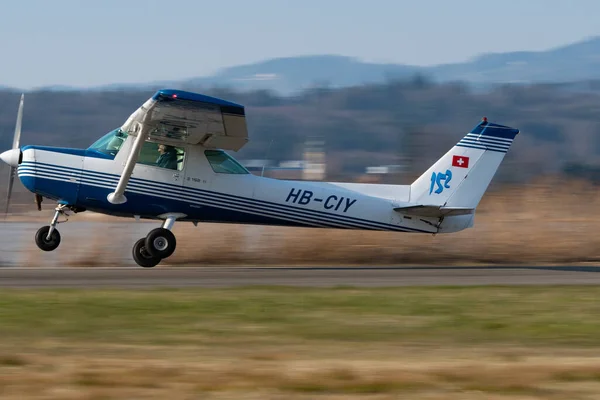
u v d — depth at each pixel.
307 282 43.81
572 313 34.00
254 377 21.22
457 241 67.38
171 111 44.41
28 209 103.62
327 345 26.73
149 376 21.14
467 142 54.00
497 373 21.98
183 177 49.50
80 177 48.56
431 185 54.03
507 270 53.00
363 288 40.50
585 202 89.31
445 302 36.41
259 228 69.94
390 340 28.02
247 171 51.19
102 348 25.39
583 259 64.88
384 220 53.38
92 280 42.84
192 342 26.92
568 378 21.55
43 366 22.16
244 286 40.69
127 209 49.19
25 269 48.62
